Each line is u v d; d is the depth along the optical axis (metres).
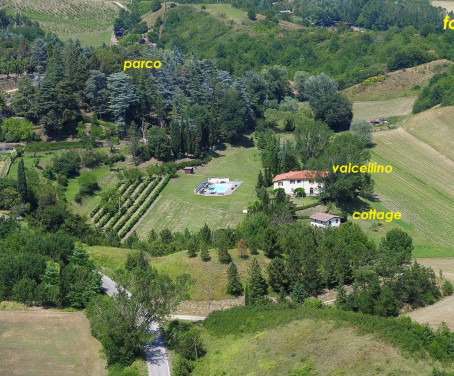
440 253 142.50
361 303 104.75
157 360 94.31
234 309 105.62
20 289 107.19
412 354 86.19
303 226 140.75
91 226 152.62
